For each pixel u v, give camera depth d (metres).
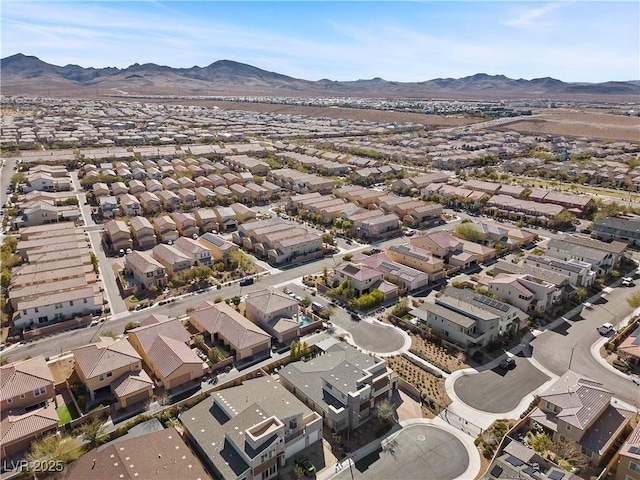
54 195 162.12
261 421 56.47
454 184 191.75
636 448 53.00
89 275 101.31
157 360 71.56
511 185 181.62
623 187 191.00
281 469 55.69
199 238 124.69
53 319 87.25
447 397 68.25
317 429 59.66
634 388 70.56
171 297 97.69
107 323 87.44
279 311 86.31
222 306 88.69
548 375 73.56
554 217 147.00
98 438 58.34
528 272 100.44
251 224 129.88
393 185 188.12
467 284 103.06
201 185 184.00
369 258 112.19
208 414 61.44
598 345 81.81
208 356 77.31
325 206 154.62
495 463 53.06
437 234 121.94
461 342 80.75
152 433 56.91
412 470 55.66
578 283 100.56
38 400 64.31
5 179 187.62
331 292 99.19
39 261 105.62
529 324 87.94
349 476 54.75
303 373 69.56
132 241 124.50
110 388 68.38
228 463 53.03
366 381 64.19
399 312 90.94
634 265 115.31
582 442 57.03
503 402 67.25
